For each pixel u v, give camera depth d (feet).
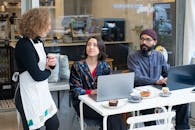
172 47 15.20
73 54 14.46
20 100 9.57
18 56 9.32
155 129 8.50
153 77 12.01
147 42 11.89
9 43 18.35
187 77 10.79
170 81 10.60
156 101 9.62
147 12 16.30
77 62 11.10
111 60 15.51
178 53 15.10
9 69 18.45
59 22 15.31
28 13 9.46
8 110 16.71
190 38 14.67
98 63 11.12
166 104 9.50
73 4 16.22
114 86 9.70
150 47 11.93
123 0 17.31
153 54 12.11
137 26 16.47
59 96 12.62
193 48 14.82
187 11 14.58
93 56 10.98
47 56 9.80
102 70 11.05
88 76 10.91
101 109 8.96
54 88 12.31
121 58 15.81
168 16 15.28
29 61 9.14
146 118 8.38
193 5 14.48
